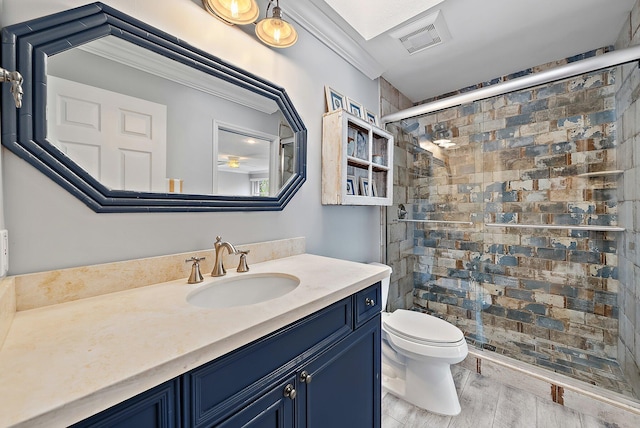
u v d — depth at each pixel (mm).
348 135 1655
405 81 2266
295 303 763
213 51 1087
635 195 1475
